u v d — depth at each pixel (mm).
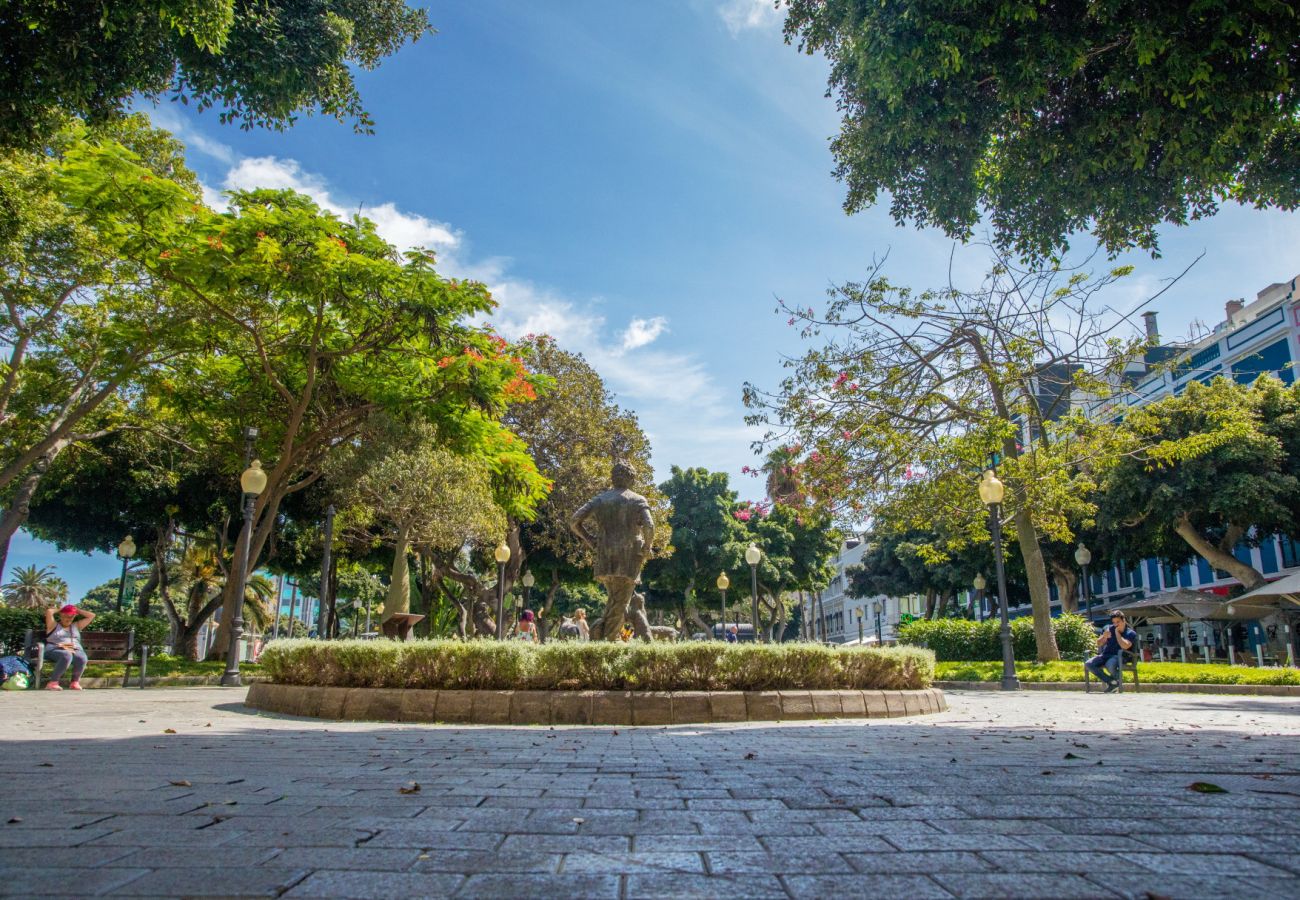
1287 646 26031
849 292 18203
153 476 25641
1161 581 38250
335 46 9500
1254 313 31547
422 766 4742
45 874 2252
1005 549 37281
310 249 16078
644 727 7961
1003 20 7137
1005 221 9508
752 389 18219
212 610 29969
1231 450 24750
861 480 18062
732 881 2244
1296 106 7176
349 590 55781
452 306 17625
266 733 6863
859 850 2609
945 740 6438
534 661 8891
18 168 15617
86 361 19219
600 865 2424
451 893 2127
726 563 43812
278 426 20906
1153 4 6648
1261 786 3887
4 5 6914
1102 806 3369
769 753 5500
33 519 27766
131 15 7148
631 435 32469
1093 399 25891
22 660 14984
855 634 86125
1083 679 16953
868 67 7809
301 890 2139
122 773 4277
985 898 2088
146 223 16078
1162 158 8219
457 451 20047
